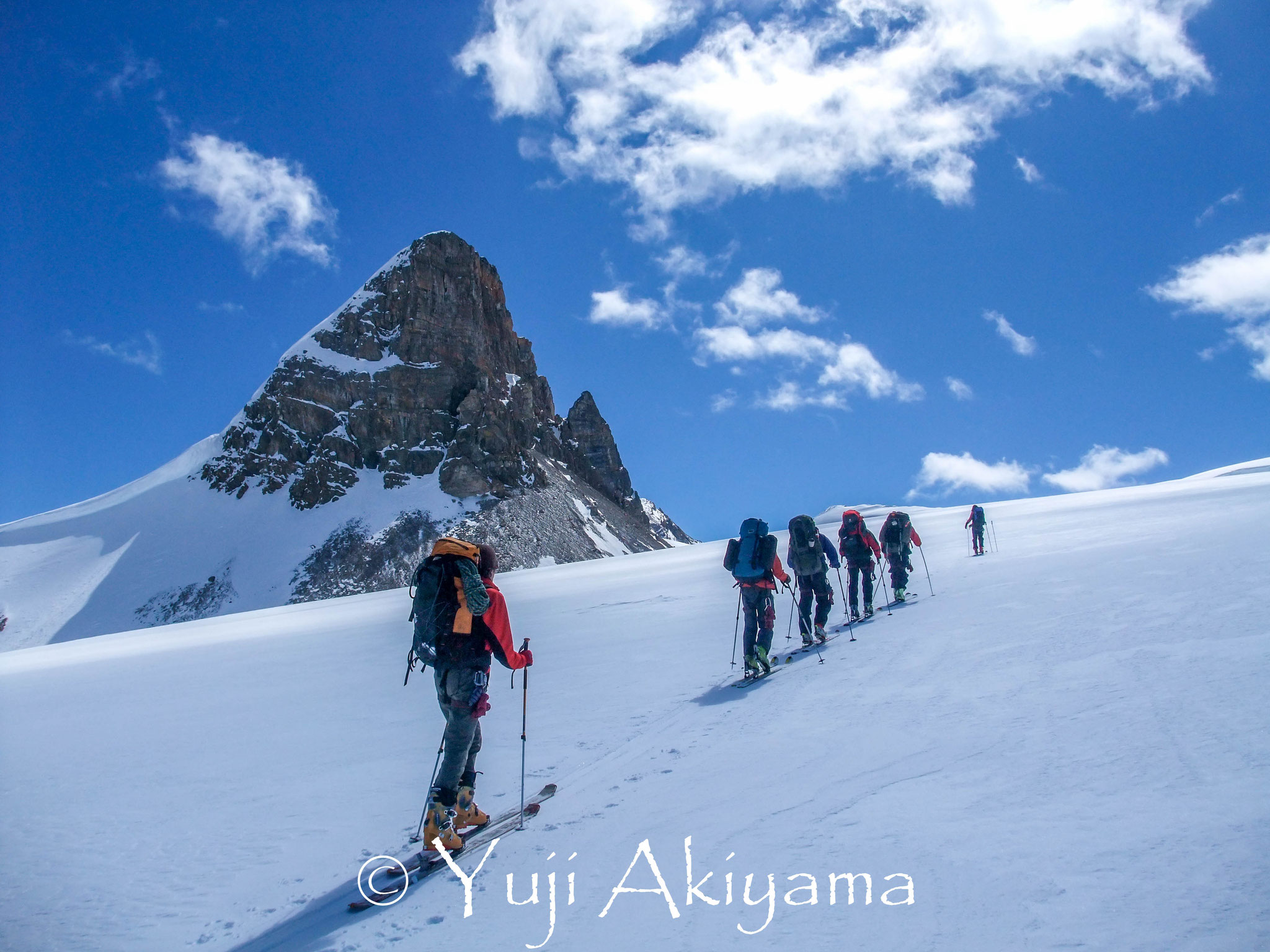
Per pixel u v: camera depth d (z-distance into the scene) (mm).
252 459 137375
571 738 6621
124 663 23641
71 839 5441
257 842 5043
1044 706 5043
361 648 19359
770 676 8258
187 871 4645
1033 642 7176
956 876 2957
